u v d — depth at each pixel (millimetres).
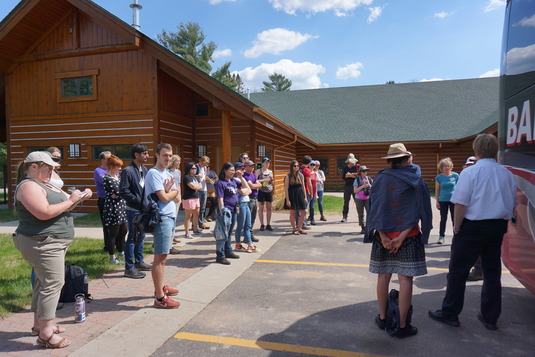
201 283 4828
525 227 3373
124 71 11719
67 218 3223
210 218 10266
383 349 3115
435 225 9375
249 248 6594
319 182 10281
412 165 3691
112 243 5590
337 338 3320
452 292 3521
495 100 25109
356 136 23016
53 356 2973
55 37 12273
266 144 14273
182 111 12992
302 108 27703
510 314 3846
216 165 13508
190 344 3221
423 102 26219
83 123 12172
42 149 12641
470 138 19438
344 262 5930
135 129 11672
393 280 4992
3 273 5039
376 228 3225
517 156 3529
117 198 5605
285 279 5043
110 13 10938
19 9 11258
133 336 3338
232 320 3715
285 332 3445
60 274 3152
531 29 3268
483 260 3506
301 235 8141
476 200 3342
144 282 4863
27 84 12695
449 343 3213
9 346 3139
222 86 10039
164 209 3959
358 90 29312
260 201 8664
